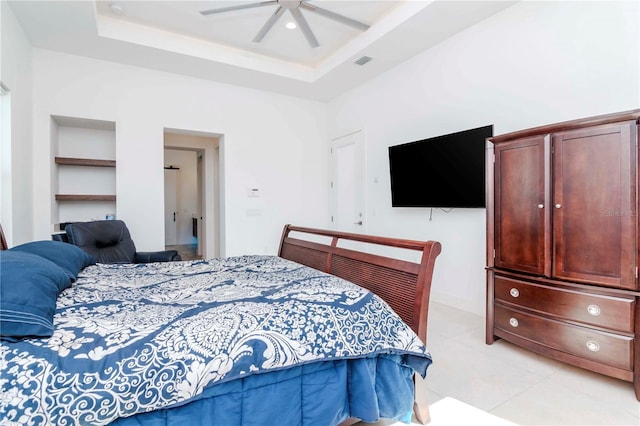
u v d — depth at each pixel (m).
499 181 2.41
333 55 4.05
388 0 3.00
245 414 1.13
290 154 5.04
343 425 1.45
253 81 4.43
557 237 2.07
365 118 4.51
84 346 1.01
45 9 2.74
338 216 5.10
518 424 1.58
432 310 3.24
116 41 3.30
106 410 0.92
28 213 3.20
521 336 2.27
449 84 3.35
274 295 1.46
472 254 3.16
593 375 2.03
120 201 3.83
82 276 1.76
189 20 3.28
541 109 2.62
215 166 5.84
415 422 1.59
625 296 1.80
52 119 3.54
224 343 1.12
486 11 2.89
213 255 5.88
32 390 0.87
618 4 2.20
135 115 3.91
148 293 1.57
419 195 3.52
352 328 1.32
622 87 2.18
